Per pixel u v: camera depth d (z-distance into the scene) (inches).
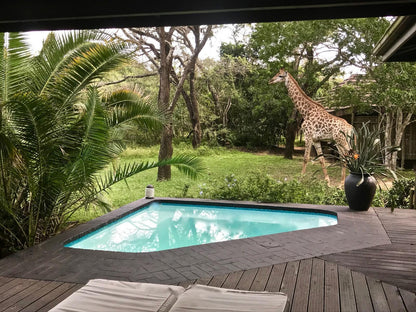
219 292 103.0
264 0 101.4
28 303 125.4
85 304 96.3
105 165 215.3
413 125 545.0
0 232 194.5
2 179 194.2
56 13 112.8
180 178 469.7
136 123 243.4
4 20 116.0
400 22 163.3
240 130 817.5
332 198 313.0
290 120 634.8
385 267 158.7
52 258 168.9
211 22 111.7
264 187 308.5
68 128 205.9
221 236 237.3
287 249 181.5
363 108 490.6
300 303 126.4
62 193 207.8
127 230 249.0
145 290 105.0
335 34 487.2
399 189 304.7
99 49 207.8
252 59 791.1
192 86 674.2
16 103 174.4
